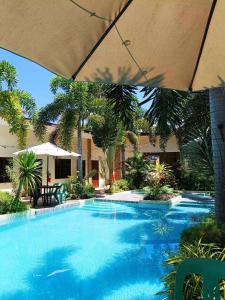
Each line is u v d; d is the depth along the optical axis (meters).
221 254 3.44
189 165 6.23
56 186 13.73
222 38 2.05
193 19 1.93
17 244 8.12
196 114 7.35
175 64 2.18
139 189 20.09
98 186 23.66
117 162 24.34
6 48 1.70
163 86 2.34
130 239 8.48
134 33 1.91
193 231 4.74
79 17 1.67
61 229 9.91
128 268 6.14
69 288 5.21
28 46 1.73
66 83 16.25
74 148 20.20
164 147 20.12
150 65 2.13
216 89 4.84
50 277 5.74
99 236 8.88
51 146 14.50
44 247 7.82
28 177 12.04
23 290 5.16
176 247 7.55
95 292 5.05
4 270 6.12
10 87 13.33
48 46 1.77
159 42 2.01
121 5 1.72
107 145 18.33
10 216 10.56
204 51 2.13
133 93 5.64
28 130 15.57
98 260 6.68
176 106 5.76
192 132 6.42
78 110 16.33
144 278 5.60
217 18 1.94
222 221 4.88
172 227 9.98
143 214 12.53
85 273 5.91
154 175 17.53
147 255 6.96
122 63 2.05
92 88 16.80
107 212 13.06
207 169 5.82
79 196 15.66
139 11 1.81
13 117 13.18
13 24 1.59
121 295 4.89
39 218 11.81
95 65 1.99
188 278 2.96
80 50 1.87
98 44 1.87
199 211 12.95
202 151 5.89
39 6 1.55
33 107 14.65
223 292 2.38
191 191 18.66
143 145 25.19
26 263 6.55
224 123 4.79
